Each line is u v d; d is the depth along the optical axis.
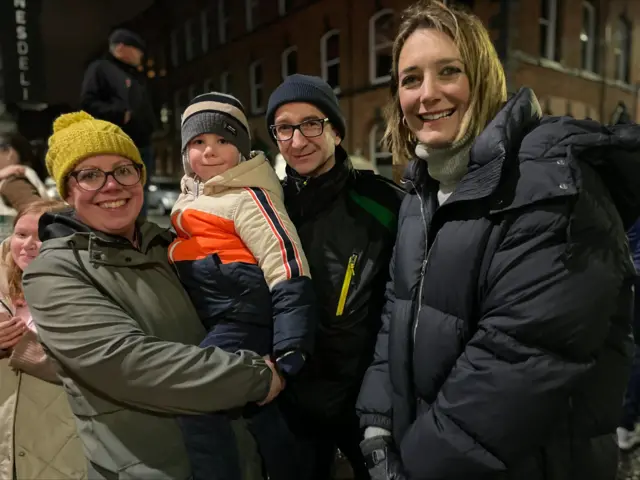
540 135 1.03
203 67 15.99
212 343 1.36
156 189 10.43
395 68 1.37
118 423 1.21
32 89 5.84
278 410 1.57
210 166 1.55
